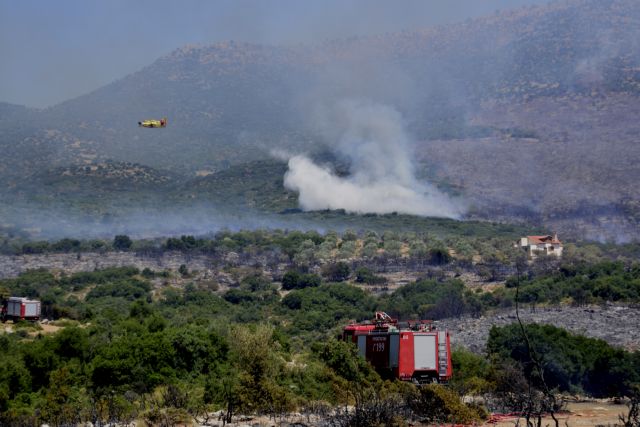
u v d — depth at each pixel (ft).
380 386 432.66
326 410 408.87
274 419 387.75
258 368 436.76
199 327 538.47
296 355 545.85
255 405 401.90
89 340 542.16
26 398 476.13
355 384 434.30
